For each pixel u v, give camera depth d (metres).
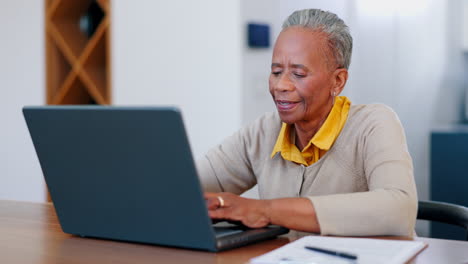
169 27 3.36
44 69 3.69
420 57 4.91
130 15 3.47
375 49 4.47
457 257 1.00
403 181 1.24
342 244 1.05
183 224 1.04
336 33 1.34
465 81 5.27
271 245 1.11
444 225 3.63
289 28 1.35
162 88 3.39
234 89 3.17
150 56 3.43
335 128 1.42
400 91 4.74
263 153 1.55
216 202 1.14
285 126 1.46
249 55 3.23
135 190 1.07
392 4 4.58
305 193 1.46
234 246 1.06
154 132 0.99
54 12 3.61
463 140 3.74
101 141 1.06
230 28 3.17
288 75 1.33
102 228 1.15
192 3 3.29
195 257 1.01
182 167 0.99
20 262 1.00
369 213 1.15
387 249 1.01
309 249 1.00
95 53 3.56
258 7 3.28
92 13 3.71
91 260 1.00
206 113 3.27
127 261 0.99
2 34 3.92
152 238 1.09
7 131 3.95
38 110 1.12
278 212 1.15
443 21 5.09
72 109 1.07
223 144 1.65
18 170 3.91
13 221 1.38
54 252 1.07
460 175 3.76
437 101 5.11
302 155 1.46
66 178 1.15
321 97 1.36
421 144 4.94
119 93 3.50
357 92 4.32
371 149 1.35
